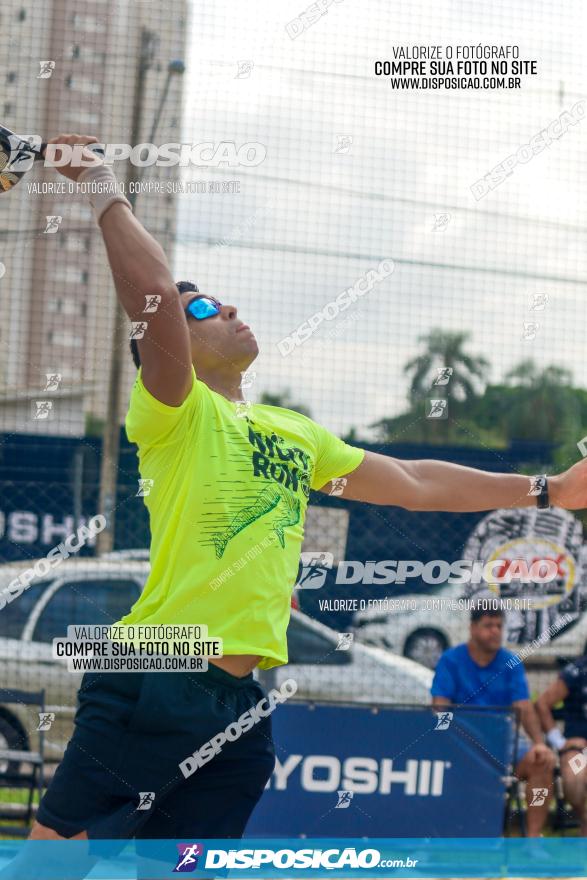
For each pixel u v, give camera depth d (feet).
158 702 11.58
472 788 20.86
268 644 11.93
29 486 22.47
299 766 20.65
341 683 23.06
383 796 20.72
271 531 12.13
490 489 14.25
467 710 21.11
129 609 22.70
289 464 12.66
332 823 20.53
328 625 23.20
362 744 20.81
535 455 22.75
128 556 22.76
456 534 23.59
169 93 22.04
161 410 11.82
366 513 23.40
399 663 23.27
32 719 22.04
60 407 22.59
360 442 22.16
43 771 21.21
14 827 20.85
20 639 22.48
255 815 20.44
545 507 14.48
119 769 11.71
